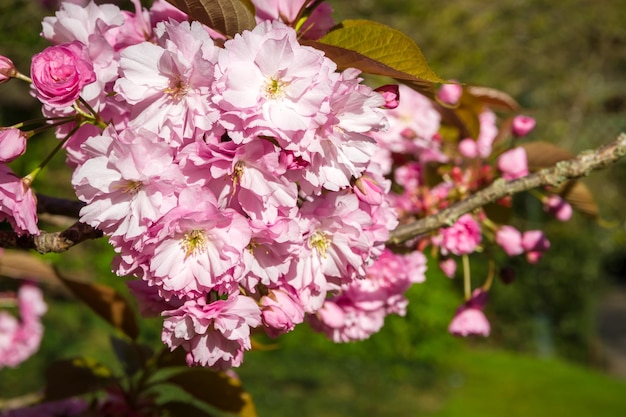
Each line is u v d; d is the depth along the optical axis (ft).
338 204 1.71
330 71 1.59
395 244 2.15
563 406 12.96
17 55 5.70
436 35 9.70
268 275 1.65
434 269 14.34
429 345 14.08
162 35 1.58
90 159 1.58
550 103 11.22
